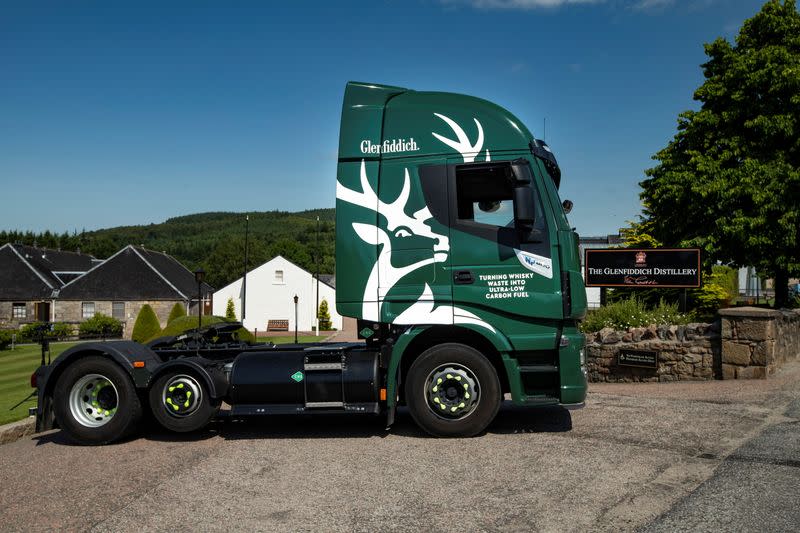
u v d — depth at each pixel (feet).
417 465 19.69
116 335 194.08
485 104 23.72
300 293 217.36
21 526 15.71
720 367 34.01
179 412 24.16
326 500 16.79
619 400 29.14
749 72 77.77
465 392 22.90
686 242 77.97
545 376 23.24
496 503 16.02
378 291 23.47
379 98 24.39
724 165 79.20
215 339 28.91
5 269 206.28
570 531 14.10
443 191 23.32
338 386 23.48
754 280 142.20
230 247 388.16
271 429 26.16
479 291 22.85
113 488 18.54
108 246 469.16
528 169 21.91
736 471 17.71
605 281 42.73
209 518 15.78
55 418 24.75
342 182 24.00
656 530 13.92
